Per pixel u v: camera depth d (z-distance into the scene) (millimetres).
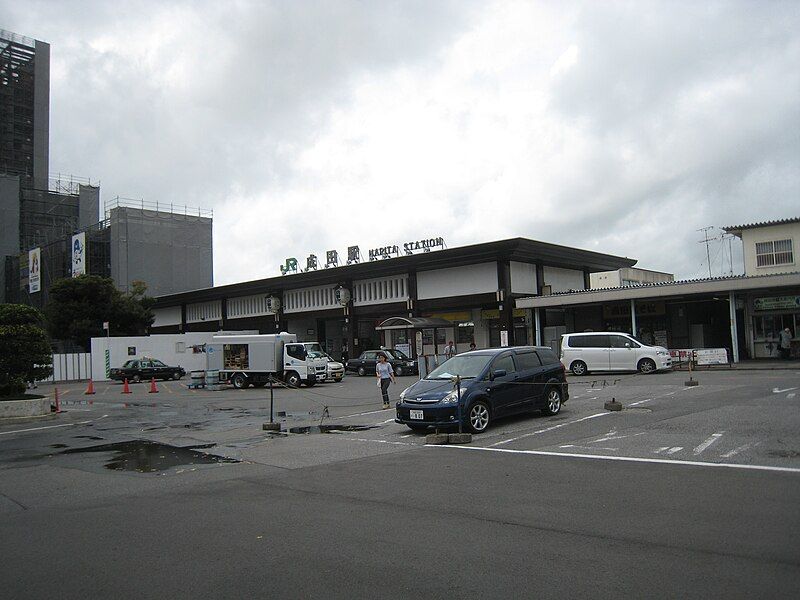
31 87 76688
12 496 8547
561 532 5891
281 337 31141
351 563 5211
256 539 5992
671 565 4910
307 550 5598
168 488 8734
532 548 5453
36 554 5773
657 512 6422
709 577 4633
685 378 23766
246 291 53406
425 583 4715
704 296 33625
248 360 31047
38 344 19797
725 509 6410
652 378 24547
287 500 7637
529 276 39562
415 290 41719
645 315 36906
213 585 4824
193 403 23672
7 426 17438
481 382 13133
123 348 46156
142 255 64750
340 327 53969
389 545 5672
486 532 5980
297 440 13125
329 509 7090
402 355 39000
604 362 27719
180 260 67812
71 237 63375
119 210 63562
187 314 62375
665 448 10023
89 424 17531
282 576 4961
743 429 11320
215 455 11641
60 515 7332
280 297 51812
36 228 71625
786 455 9016
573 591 4469
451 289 39906
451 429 12906
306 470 9688
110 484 9188
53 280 64562
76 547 5961
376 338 50781
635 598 4309
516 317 39625
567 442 11180
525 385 14086
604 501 6961
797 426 11328
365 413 18031
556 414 14969
